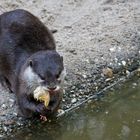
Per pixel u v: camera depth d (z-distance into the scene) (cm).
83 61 1241
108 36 1324
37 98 1037
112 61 1252
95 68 1225
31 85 1033
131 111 1130
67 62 1233
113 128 1084
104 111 1130
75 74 1202
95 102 1152
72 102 1139
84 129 1082
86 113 1123
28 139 1049
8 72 1124
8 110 1094
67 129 1081
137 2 1448
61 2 1420
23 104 1065
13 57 1110
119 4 1440
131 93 1180
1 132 1049
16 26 1138
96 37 1318
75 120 1104
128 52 1283
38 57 1030
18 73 1073
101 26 1355
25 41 1123
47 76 1003
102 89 1183
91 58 1252
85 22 1362
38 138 1055
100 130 1079
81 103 1142
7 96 1131
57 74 1009
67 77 1192
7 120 1072
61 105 1129
